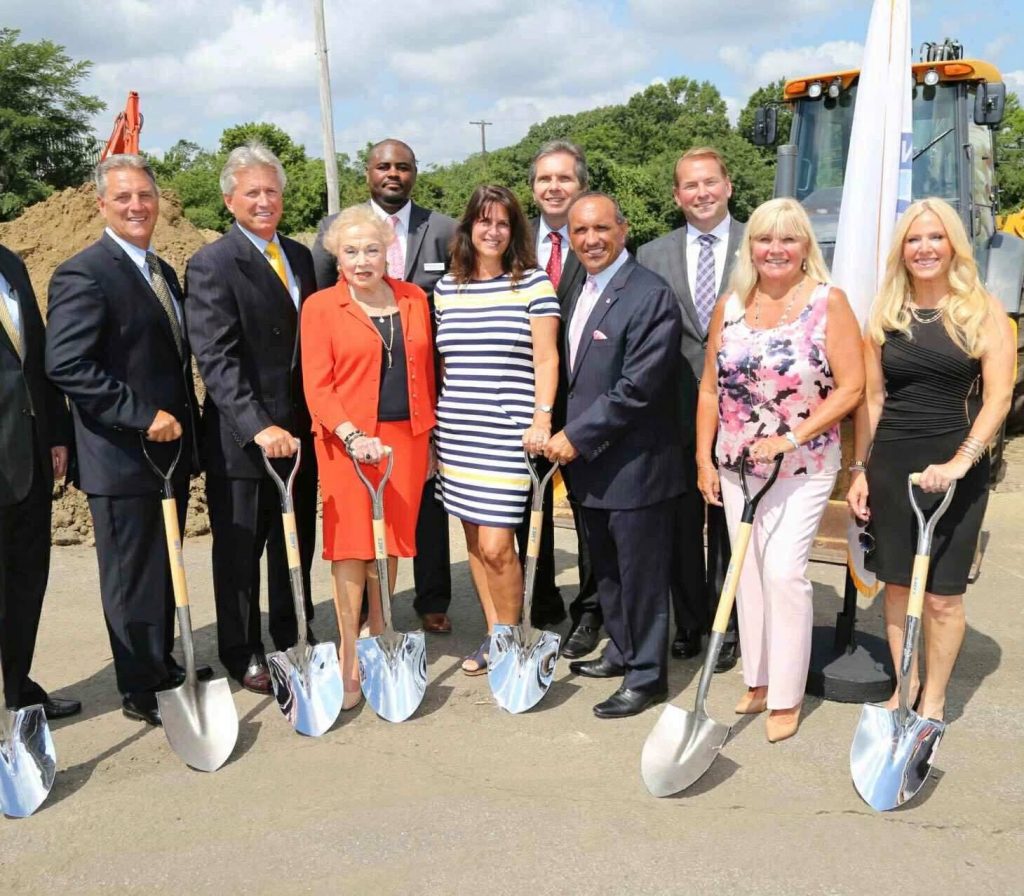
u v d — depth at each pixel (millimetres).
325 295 3748
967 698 3871
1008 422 8875
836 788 3199
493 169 49844
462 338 3863
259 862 2842
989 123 6289
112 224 3652
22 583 3688
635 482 3615
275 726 3711
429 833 2963
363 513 3754
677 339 3582
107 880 2783
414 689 3803
